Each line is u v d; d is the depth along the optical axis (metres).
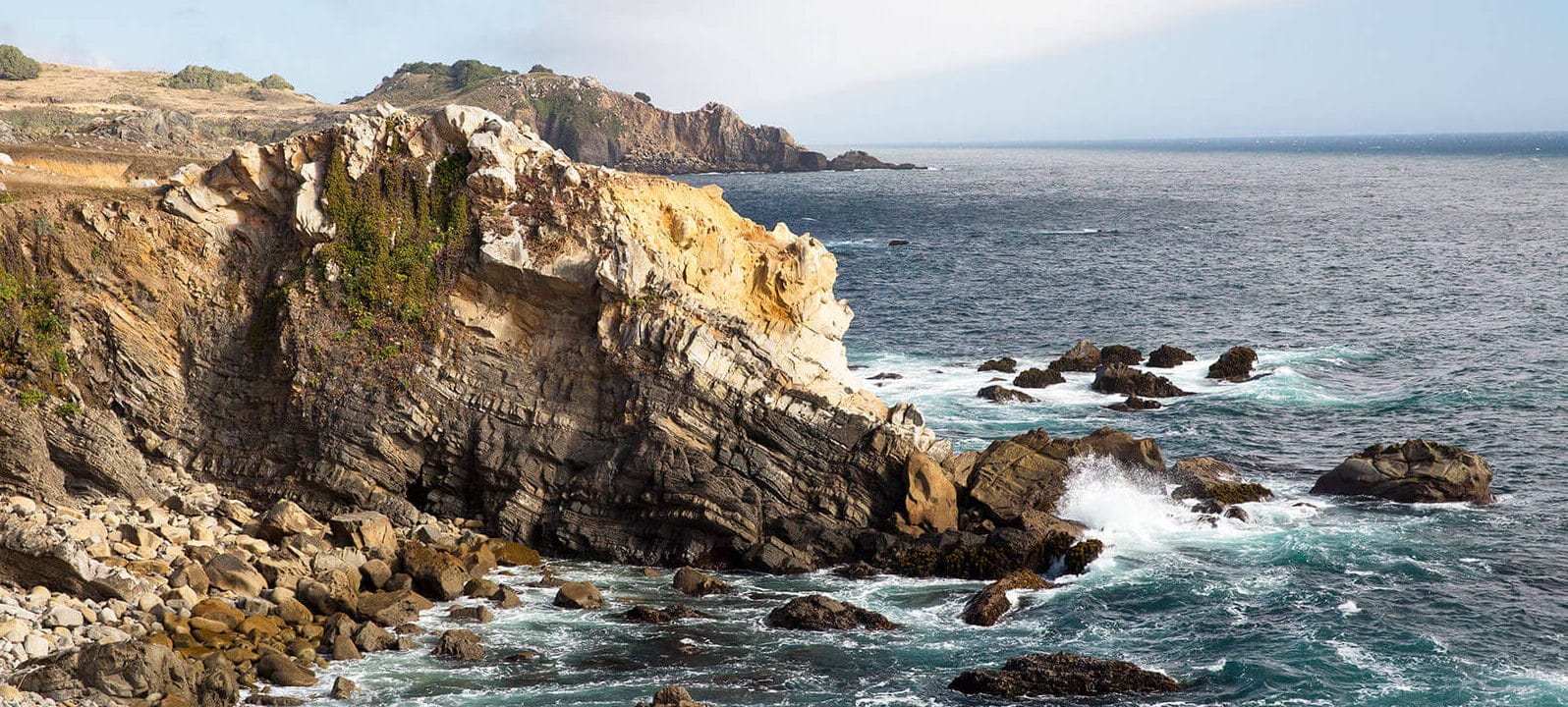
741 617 35.06
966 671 31.11
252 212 45.44
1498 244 123.62
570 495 40.94
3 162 52.84
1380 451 46.69
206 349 43.97
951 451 43.66
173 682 28.27
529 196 43.44
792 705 29.56
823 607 34.62
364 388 42.31
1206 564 38.97
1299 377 64.25
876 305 90.00
